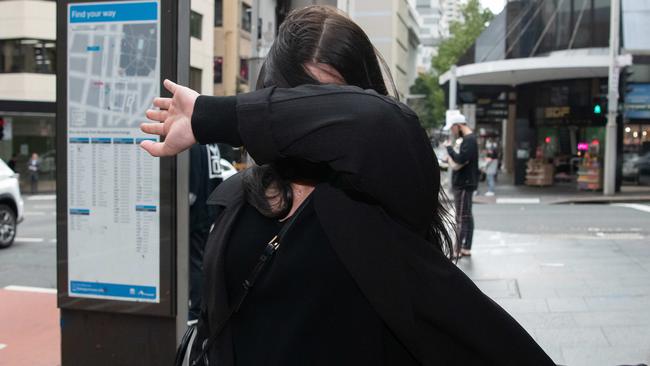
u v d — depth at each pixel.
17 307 6.08
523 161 25.34
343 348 1.13
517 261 8.00
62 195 3.48
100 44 3.36
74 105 3.43
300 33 1.26
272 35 7.16
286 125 1.10
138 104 3.33
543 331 4.89
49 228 13.66
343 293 1.13
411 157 1.13
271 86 1.21
